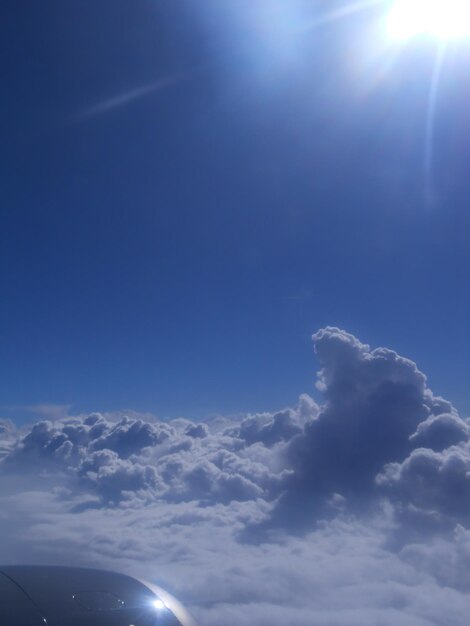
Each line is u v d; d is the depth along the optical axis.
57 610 4.50
